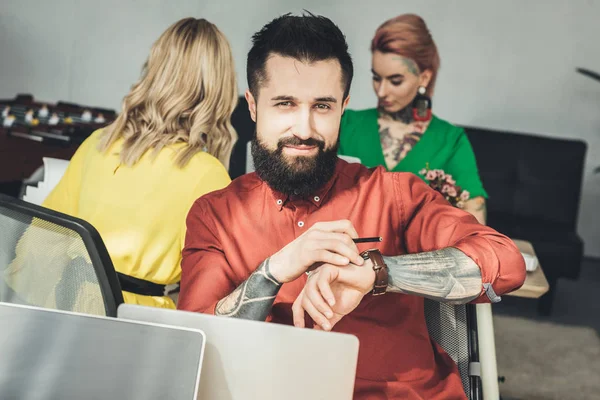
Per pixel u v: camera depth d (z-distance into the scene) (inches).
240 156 167.9
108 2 215.0
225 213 59.3
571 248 161.3
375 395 54.2
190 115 78.9
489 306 80.4
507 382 123.6
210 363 42.0
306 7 205.3
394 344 56.3
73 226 50.0
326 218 59.0
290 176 55.7
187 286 58.2
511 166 181.2
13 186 168.9
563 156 179.8
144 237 74.9
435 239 57.5
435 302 62.6
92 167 77.5
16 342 42.2
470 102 204.1
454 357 62.0
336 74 54.2
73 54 219.5
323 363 40.9
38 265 53.6
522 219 180.4
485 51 200.7
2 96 223.9
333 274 48.1
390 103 127.0
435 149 125.6
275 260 49.8
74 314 42.1
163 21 213.2
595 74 188.1
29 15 219.1
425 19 200.8
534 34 198.5
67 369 41.5
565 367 133.0
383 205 60.0
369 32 203.0
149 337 41.1
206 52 78.7
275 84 54.1
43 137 148.2
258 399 41.9
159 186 75.5
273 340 41.2
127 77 218.1
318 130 54.9
